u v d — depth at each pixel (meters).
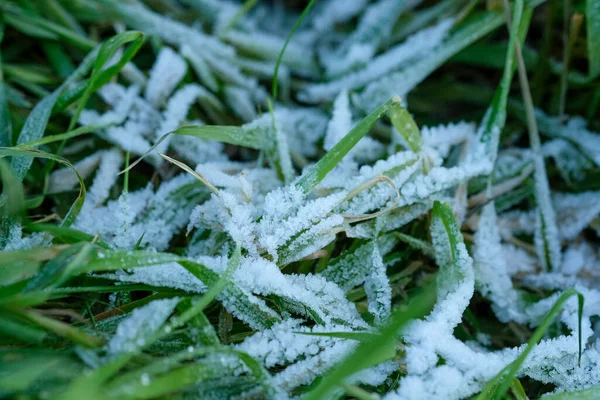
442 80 0.45
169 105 0.42
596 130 0.43
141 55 0.45
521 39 0.41
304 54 0.46
